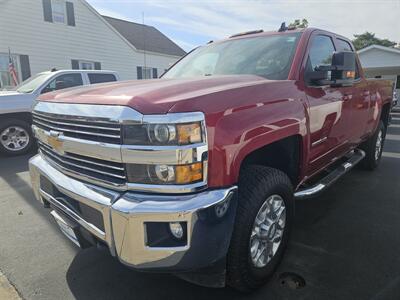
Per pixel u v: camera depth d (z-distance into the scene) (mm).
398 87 20984
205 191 1864
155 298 2377
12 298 2395
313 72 2850
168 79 2598
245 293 2381
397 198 4191
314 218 3602
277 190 2396
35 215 3846
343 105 3477
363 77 4277
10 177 5398
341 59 2930
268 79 2639
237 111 2031
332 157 3648
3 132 7000
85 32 17516
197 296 2385
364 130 4496
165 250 1819
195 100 1860
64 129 2199
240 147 2000
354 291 2387
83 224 2129
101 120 1903
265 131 2199
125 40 19625
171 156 1754
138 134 1783
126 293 2438
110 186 1966
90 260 2883
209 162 1861
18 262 2863
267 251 2438
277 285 2471
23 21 15117
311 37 3164
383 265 2705
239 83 2314
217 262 1976
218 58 3404
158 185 1803
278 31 3416
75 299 2381
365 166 5355
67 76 8023
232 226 1977
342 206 3934
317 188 3133
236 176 1997
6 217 3793
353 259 2795
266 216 2396
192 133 1784
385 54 19641
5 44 14695
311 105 2787
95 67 18281
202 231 1814
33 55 15617
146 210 1769
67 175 2293
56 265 2814
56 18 16328
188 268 1864
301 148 2725
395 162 6133
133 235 1807
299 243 3059
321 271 2629
